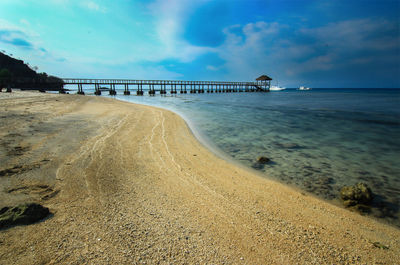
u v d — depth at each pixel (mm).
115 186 3619
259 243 2447
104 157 4980
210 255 2189
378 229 2965
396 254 2426
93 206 2939
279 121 13047
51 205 2875
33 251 2031
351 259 2283
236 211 3152
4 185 3303
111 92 48750
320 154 6566
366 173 5141
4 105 12195
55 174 3848
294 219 3049
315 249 2408
